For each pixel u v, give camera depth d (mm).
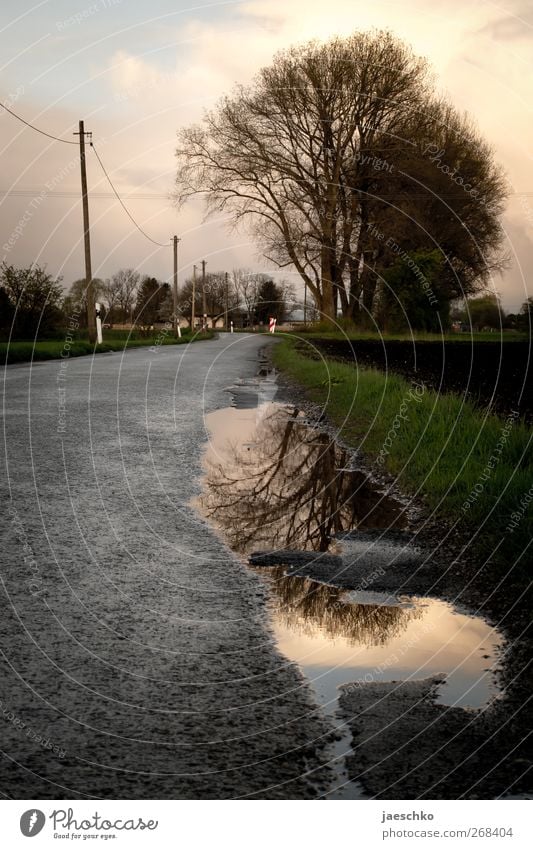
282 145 39656
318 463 8906
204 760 2760
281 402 15047
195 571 4973
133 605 4328
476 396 13773
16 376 20266
